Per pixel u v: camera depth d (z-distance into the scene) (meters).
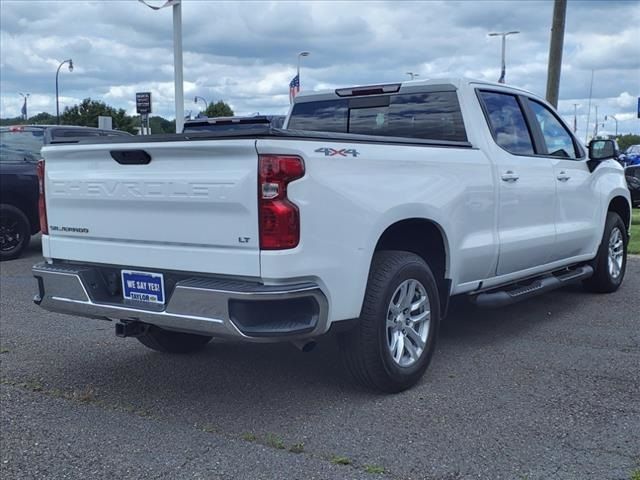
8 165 10.51
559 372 5.03
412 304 4.69
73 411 4.44
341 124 6.24
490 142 5.56
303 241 3.83
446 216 4.90
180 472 3.57
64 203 4.65
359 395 4.61
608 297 7.59
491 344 5.79
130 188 4.24
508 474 3.47
